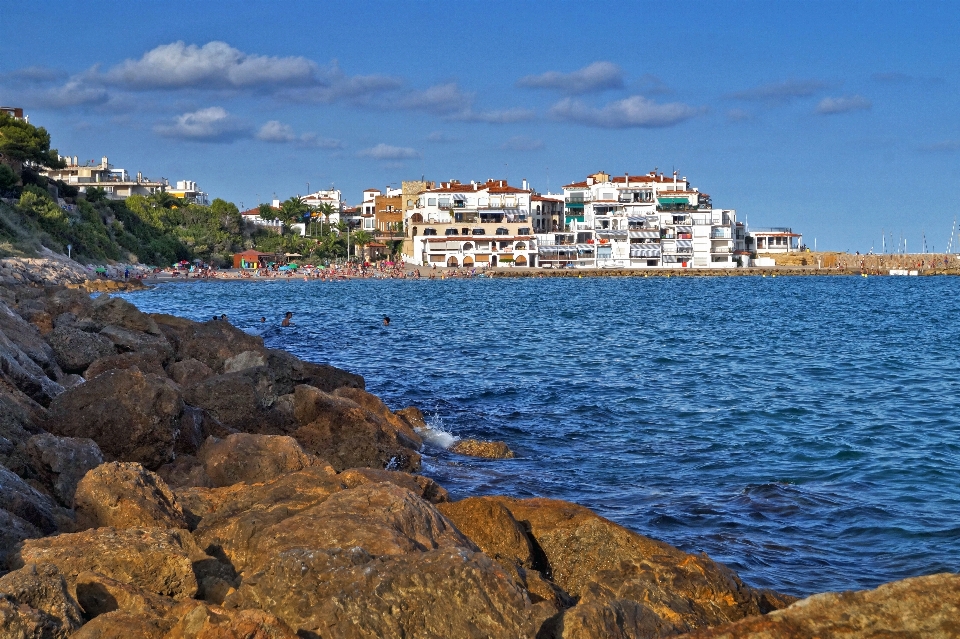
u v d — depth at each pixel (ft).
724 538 48.96
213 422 60.03
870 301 343.87
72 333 82.48
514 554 36.40
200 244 566.36
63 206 454.81
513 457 69.92
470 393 102.99
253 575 26.86
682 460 69.77
